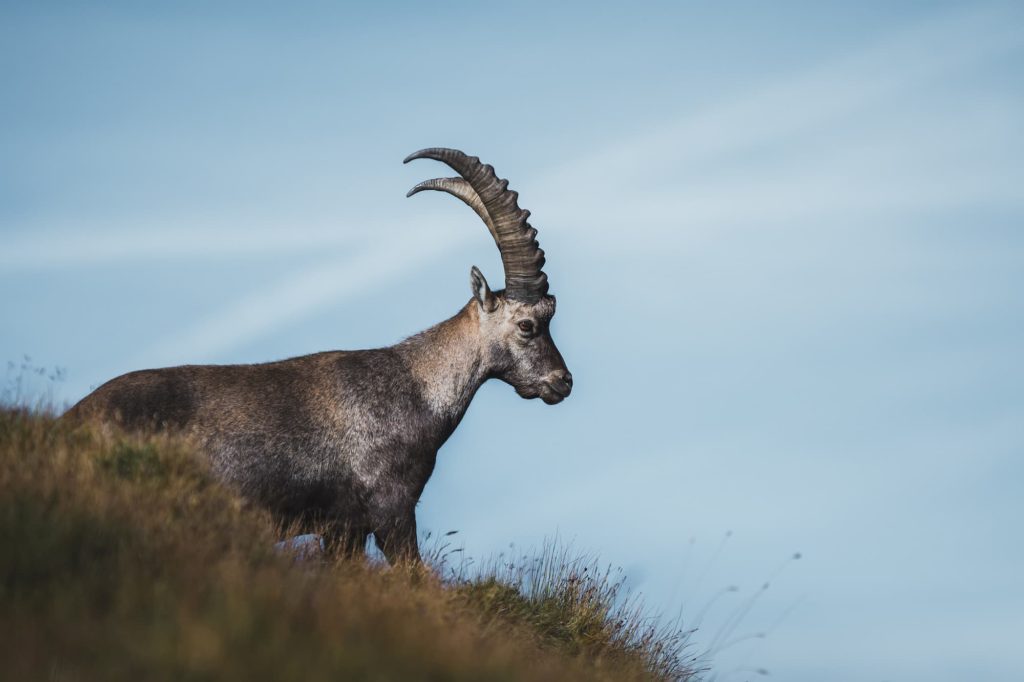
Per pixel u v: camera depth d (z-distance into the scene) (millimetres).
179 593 21047
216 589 21203
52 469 26531
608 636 33625
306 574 25641
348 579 27672
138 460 28156
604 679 29078
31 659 18031
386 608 23812
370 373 35844
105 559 22578
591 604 34250
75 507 24078
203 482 29250
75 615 19766
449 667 20594
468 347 37469
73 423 30203
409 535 35188
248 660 18500
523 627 31625
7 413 29656
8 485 24672
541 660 28984
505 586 33094
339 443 34562
